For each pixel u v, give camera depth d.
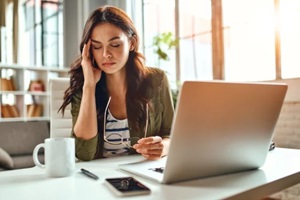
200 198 0.57
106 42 1.03
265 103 0.72
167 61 3.98
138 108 1.20
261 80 2.99
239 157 0.74
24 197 0.59
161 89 1.28
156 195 0.59
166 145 0.97
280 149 1.18
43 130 3.70
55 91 1.53
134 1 4.62
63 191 0.63
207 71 3.63
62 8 5.25
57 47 5.25
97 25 1.04
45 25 5.24
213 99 0.63
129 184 0.64
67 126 1.51
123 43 1.06
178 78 3.89
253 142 0.75
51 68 4.50
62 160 0.76
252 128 0.72
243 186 0.65
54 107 1.51
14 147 3.39
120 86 1.19
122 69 1.18
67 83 1.56
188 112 0.61
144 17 4.54
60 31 5.27
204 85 0.61
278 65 2.82
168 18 4.17
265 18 2.96
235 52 3.21
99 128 1.15
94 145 1.03
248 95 0.68
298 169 0.81
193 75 3.79
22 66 4.24
